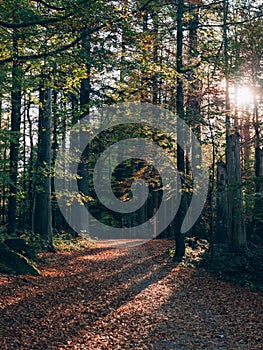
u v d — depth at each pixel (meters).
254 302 11.90
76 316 9.30
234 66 18.19
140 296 11.80
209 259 17.38
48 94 18.80
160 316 9.91
